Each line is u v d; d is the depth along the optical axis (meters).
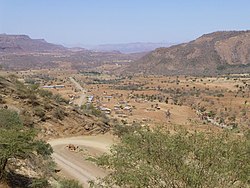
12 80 63.78
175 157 10.12
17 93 58.19
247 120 109.44
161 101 157.12
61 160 43.66
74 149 49.50
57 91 183.50
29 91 60.31
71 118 61.34
